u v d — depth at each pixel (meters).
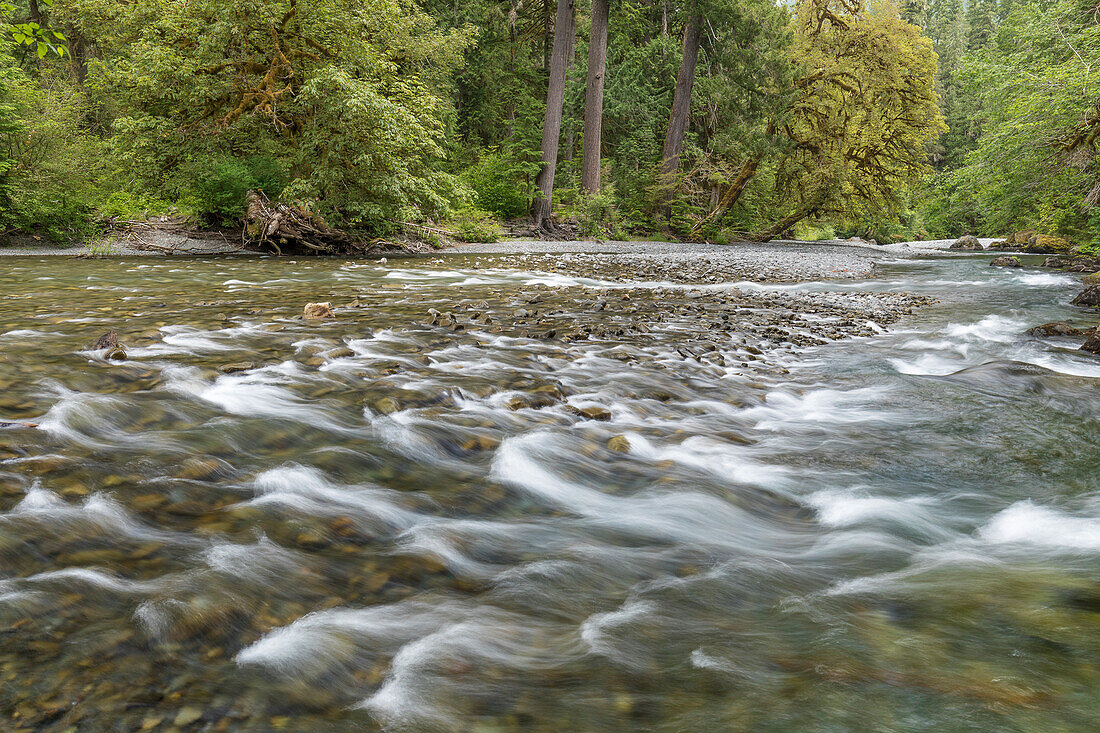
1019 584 2.38
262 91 18.89
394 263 16.16
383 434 3.63
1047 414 4.58
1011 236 32.59
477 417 4.02
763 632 2.05
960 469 3.61
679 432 4.08
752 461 3.67
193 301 8.55
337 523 2.61
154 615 1.93
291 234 17.73
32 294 8.90
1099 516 3.03
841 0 35.22
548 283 12.28
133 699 1.63
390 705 1.67
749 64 29.81
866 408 4.76
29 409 3.69
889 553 2.65
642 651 1.94
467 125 40.22
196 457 3.12
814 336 7.67
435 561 2.40
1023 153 15.99
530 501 3.02
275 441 3.46
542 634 2.02
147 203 19.30
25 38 5.39
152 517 2.56
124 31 21.00
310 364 5.05
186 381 4.39
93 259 14.92
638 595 2.27
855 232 55.16
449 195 23.08
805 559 2.61
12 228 16.86
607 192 30.03
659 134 35.03
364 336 6.33
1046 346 7.11
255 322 6.91
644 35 39.09
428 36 28.16
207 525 2.53
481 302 9.02
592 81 29.20
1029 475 3.54
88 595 2.02
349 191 19.67
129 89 19.28
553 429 3.86
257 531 2.51
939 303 10.88
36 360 4.79
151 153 19.23
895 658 1.90
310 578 2.23
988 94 16.91
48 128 17.02
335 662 1.82
